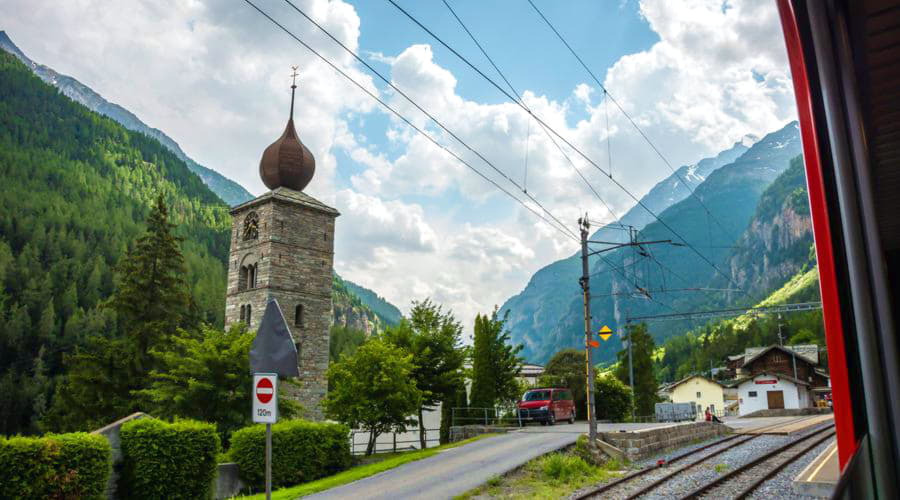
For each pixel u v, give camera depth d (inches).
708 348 6756.9
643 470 897.5
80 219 7549.2
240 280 2445.9
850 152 149.6
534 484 810.8
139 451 774.5
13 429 3978.8
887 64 172.1
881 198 244.4
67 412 1881.2
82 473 675.4
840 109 150.6
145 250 2075.5
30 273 6013.8
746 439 1378.0
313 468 1033.5
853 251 148.2
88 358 1865.2
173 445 791.1
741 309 1777.8
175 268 2121.1
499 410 1865.2
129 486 775.1
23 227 6899.6
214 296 6560.0
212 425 842.2
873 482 142.0
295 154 2544.3
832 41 151.6
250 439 965.8
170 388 1282.0
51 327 5017.2
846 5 153.3
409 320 1684.3
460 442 1253.7
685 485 751.7
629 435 1115.3
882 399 143.0
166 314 2039.9
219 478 925.2
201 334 2085.4
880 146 213.9
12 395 4042.8
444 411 1724.9
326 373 1441.9
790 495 671.1
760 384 3095.5
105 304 2031.3
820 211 156.3
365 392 1378.0
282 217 2402.8
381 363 1371.8
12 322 4869.6
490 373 1823.3
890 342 144.2
